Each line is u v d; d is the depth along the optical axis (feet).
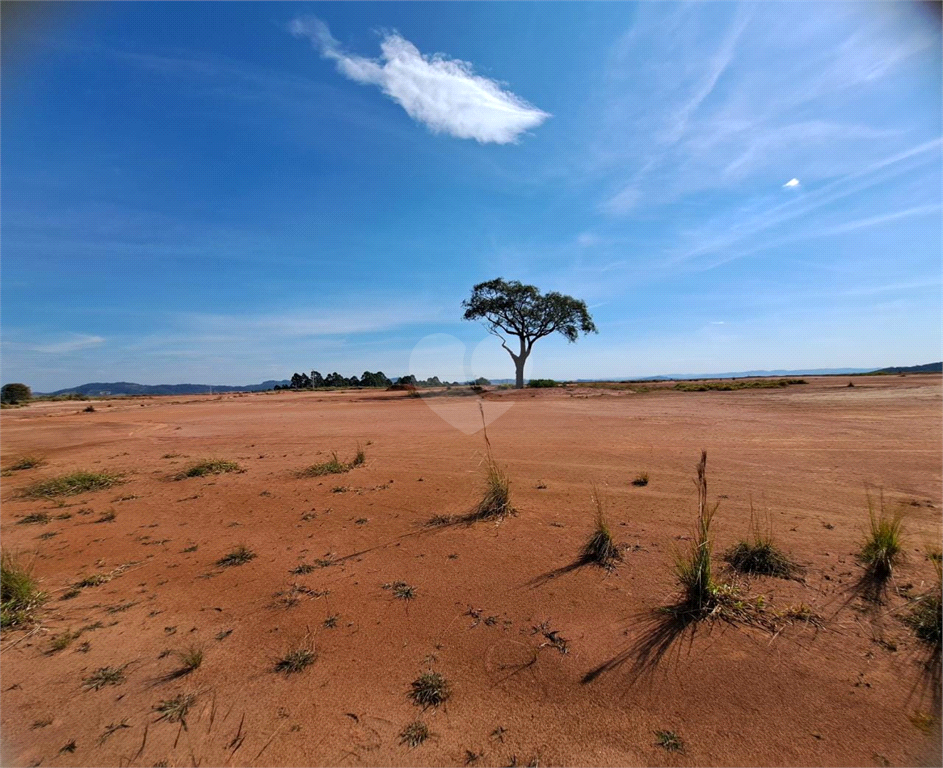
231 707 6.86
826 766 5.56
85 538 14.30
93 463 27.09
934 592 8.98
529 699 6.84
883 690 6.74
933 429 28.91
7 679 7.64
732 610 8.93
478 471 21.18
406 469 22.11
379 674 7.49
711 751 5.84
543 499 16.51
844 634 8.08
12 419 59.93
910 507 14.44
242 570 11.61
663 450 24.86
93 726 6.57
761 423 34.88
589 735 6.15
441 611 9.32
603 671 7.39
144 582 11.15
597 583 10.19
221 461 24.82
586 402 62.39
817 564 10.69
